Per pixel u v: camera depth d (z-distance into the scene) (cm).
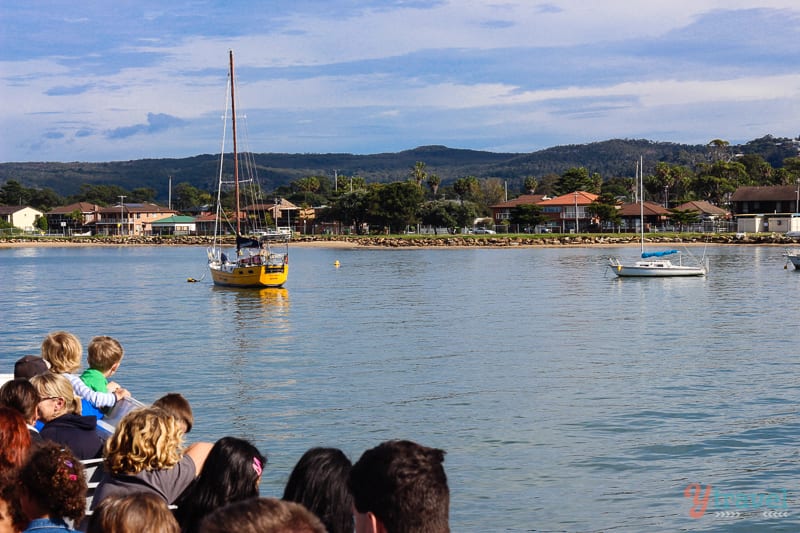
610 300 5609
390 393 2459
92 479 860
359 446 1898
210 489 671
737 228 15725
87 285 7519
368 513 421
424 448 437
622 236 14825
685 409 2220
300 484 639
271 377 2758
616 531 1398
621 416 2147
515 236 15162
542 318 4522
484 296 5906
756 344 3478
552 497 1551
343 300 5691
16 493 507
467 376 2733
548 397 2388
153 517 426
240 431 2045
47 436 855
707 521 1429
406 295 6022
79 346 1063
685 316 4616
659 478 1655
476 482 1639
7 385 846
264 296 6162
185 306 5528
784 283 6969
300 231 19462
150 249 16888
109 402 1042
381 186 17650
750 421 2080
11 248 17888
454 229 17438
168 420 697
